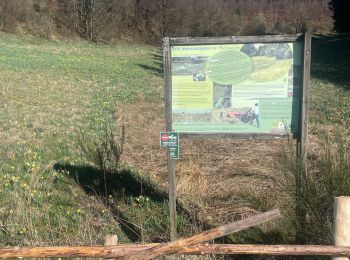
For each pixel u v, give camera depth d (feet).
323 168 17.44
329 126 43.55
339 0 267.80
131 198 23.45
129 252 11.35
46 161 29.55
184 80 17.99
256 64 17.56
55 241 18.29
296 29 270.87
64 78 82.84
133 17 213.05
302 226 16.63
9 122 41.96
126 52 176.04
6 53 118.83
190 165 27.84
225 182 26.22
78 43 179.11
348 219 11.45
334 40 225.15
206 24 229.45
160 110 54.08
